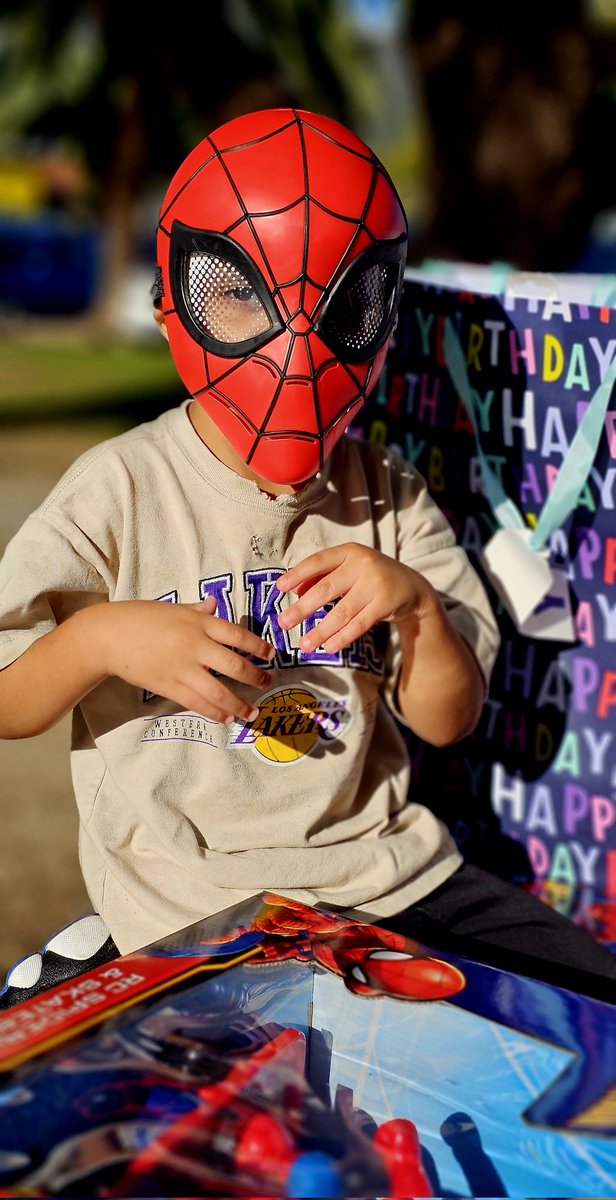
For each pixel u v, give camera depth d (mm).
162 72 14633
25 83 16375
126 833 1176
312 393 1037
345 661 1265
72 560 1143
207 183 1051
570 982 1164
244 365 1038
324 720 1239
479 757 1641
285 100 14586
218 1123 764
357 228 1037
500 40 4348
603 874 1625
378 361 1109
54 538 1142
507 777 1642
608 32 4629
